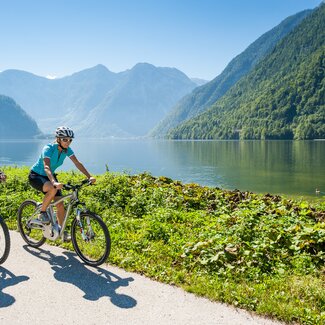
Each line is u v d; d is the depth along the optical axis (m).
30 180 6.68
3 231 6.22
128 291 5.29
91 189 11.43
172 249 6.85
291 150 133.88
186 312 4.70
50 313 4.70
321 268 6.21
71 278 5.74
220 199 11.17
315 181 54.62
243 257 6.22
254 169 74.38
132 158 123.00
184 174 66.94
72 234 6.53
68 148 6.62
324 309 4.71
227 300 4.96
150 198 10.82
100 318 4.57
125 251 6.77
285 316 4.52
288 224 8.16
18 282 5.60
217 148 166.00
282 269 5.95
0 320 4.55
